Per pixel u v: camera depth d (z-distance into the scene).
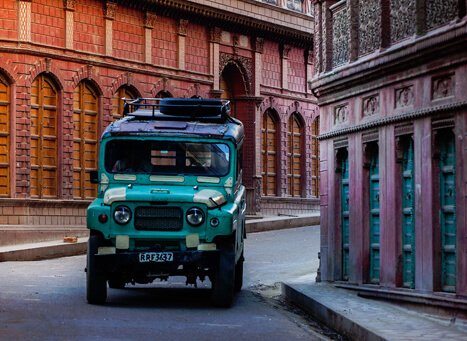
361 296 17.81
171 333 13.68
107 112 38.62
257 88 47.69
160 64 41.62
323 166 20.38
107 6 38.59
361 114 18.33
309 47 51.72
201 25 44.28
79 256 32.16
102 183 17.53
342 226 19.67
